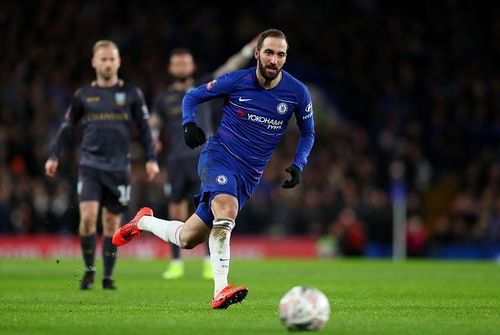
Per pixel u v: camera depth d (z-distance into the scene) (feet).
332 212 298.15
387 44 395.34
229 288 91.35
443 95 376.27
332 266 223.10
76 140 294.66
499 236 305.94
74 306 98.53
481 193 331.16
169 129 171.12
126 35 358.84
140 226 102.27
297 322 73.36
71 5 360.48
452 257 303.07
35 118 310.04
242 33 383.04
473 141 363.56
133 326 77.30
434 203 337.52
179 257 168.76
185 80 170.50
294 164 98.32
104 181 130.93
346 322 81.30
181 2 381.81
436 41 400.67
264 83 95.86
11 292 122.62
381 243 301.02
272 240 288.71
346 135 346.54
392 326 78.59
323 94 385.50
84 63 342.44
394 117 366.63
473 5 409.49
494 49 399.85
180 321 81.41
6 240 267.39
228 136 95.71
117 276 169.99
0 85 323.37
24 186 274.57
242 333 72.49
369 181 321.73
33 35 345.72
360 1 407.23
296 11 399.24
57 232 276.21
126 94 133.49
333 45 395.14
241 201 96.73
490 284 149.48
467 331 75.72
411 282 154.81
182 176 170.09
